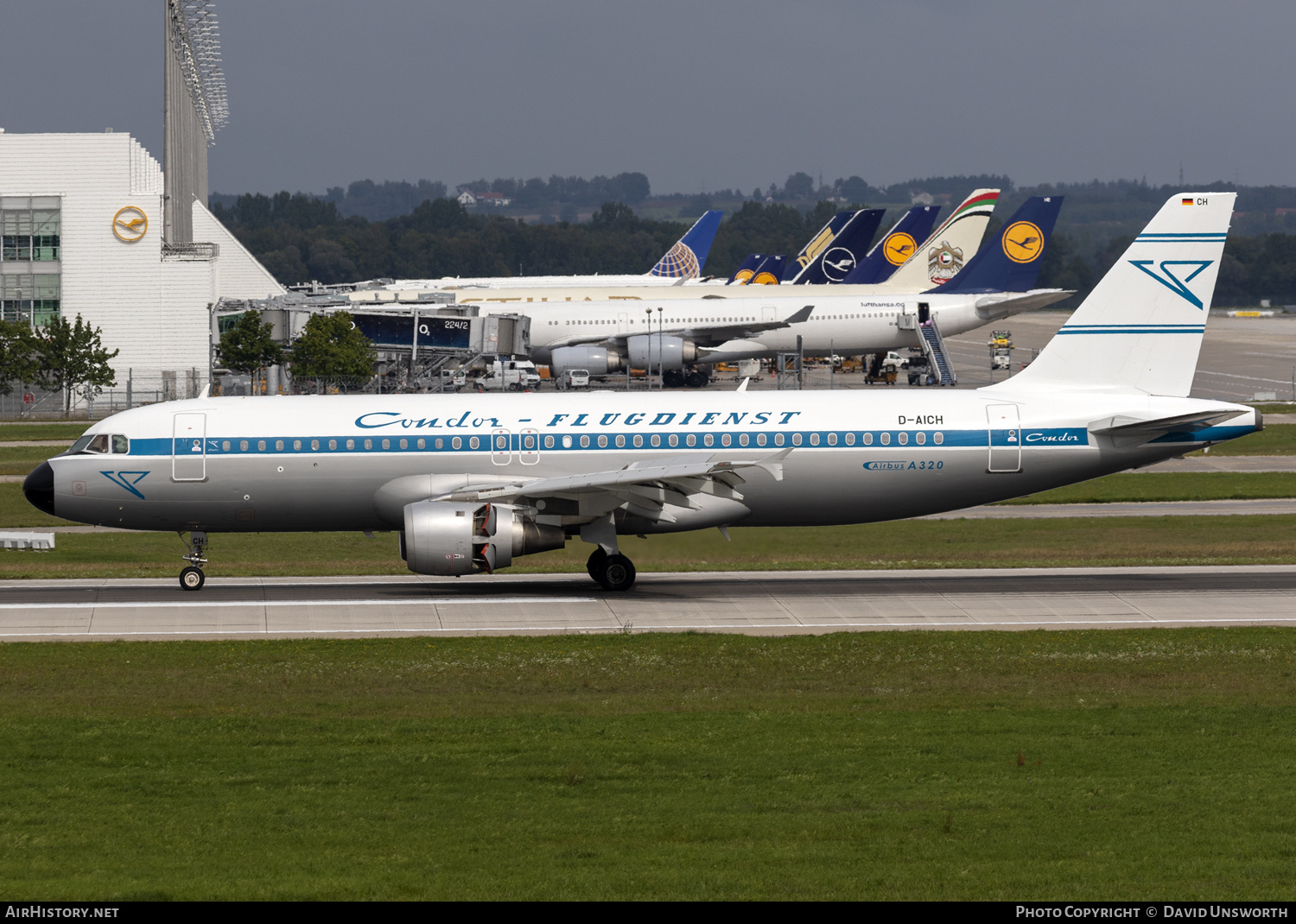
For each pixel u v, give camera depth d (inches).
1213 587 6195.9
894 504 6437.0
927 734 3841.0
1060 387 6569.9
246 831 2906.0
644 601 5954.7
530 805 3115.2
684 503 6156.5
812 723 3981.3
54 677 4564.5
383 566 7165.4
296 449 6166.3
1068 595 6028.5
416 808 3088.1
